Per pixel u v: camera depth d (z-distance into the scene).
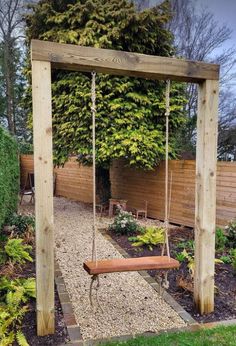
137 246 4.91
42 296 2.41
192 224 6.28
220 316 2.78
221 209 5.67
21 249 4.07
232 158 13.34
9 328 2.47
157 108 6.96
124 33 6.69
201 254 2.79
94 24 6.61
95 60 2.43
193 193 6.24
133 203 7.99
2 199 4.34
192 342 2.33
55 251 4.70
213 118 2.75
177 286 3.38
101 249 4.80
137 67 2.54
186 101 7.16
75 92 6.71
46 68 2.33
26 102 7.97
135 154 6.62
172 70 2.62
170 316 2.78
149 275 3.77
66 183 11.28
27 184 11.59
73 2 7.21
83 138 6.79
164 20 6.92
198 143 2.81
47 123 2.36
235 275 3.73
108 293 3.27
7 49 15.19
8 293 2.77
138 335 2.46
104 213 7.88
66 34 6.71
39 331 2.41
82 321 2.68
